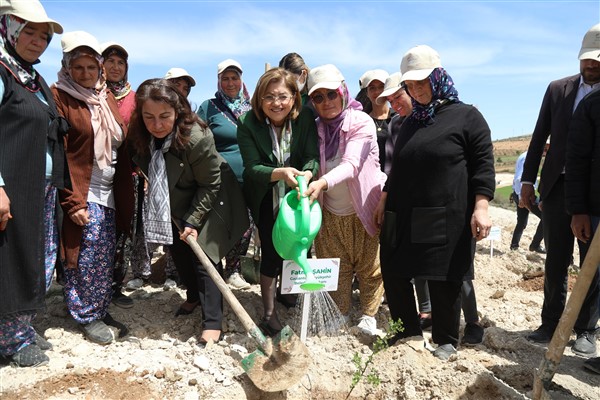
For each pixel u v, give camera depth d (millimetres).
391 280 3783
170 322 4305
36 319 4172
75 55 3590
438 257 3516
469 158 3539
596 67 3775
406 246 3621
